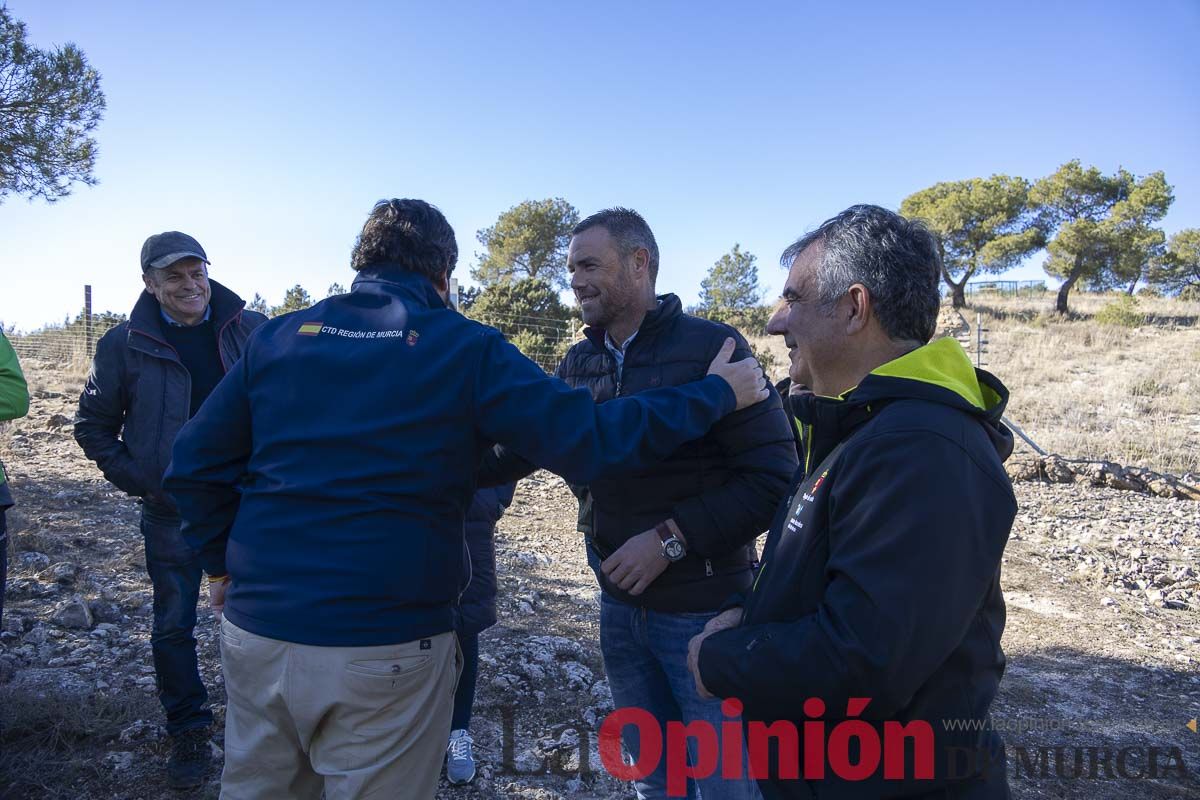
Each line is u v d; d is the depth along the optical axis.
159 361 3.08
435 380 1.86
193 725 3.03
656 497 2.37
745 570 2.42
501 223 40.16
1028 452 10.47
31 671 3.59
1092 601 5.66
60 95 12.40
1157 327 23.61
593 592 5.50
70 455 8.09
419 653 1.84
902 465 1.40
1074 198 31.09
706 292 35.97
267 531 1.86
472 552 3.11
